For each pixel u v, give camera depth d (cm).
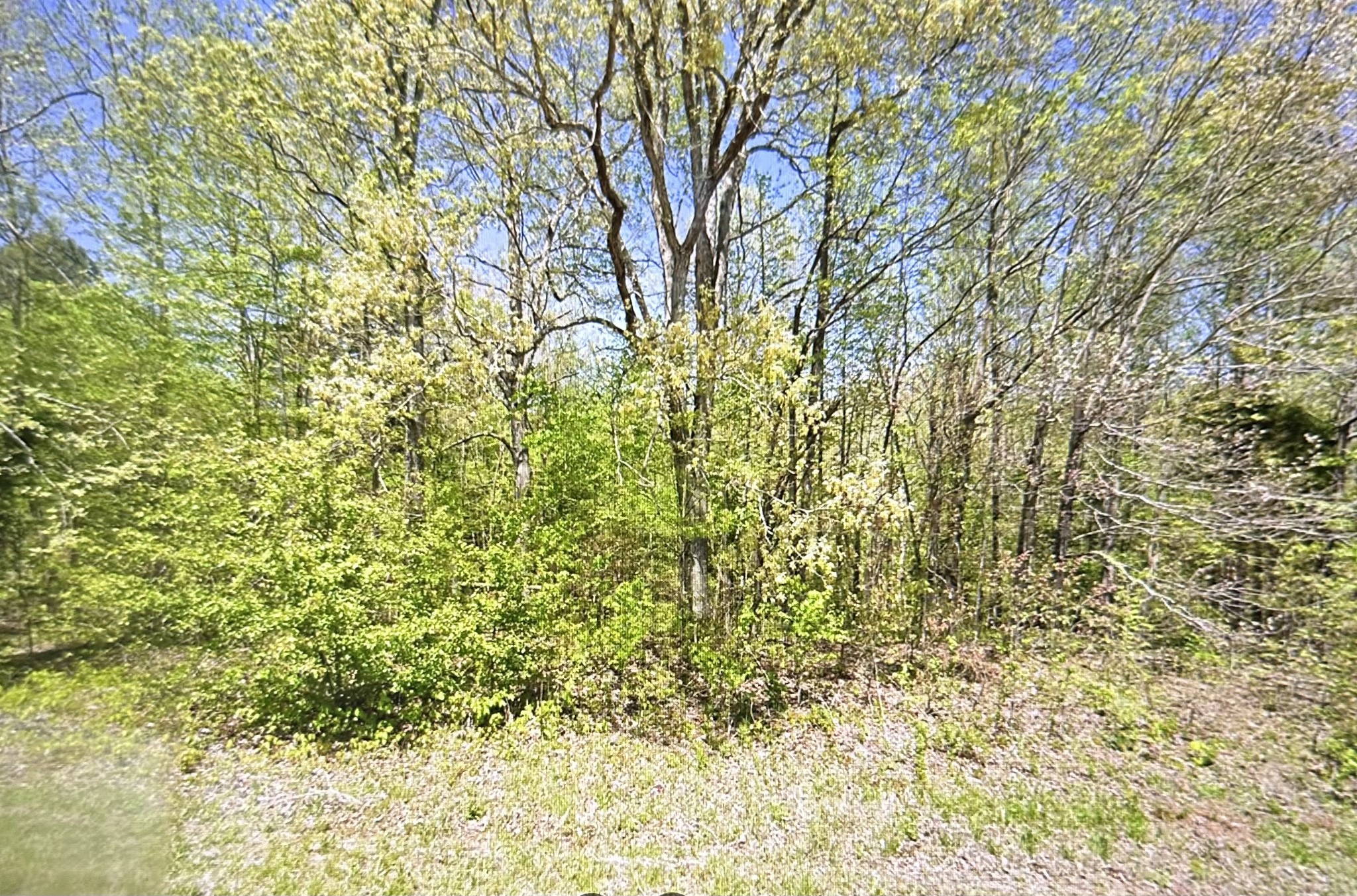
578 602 845
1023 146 1100
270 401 1345
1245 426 1020
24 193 929
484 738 736
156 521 780
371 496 810
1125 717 791
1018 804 612
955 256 1256
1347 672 726
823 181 1173
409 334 871
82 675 699
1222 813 600
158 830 480
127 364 1023
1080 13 1011
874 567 1017
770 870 511
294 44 1002
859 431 1328
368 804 589
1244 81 921
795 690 904
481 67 859
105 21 1140
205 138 1169
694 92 1048
